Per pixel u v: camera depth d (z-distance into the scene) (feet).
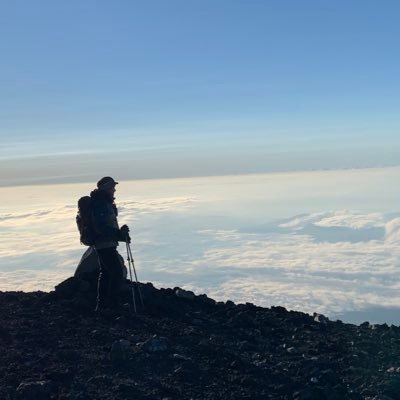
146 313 22.47
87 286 24.32
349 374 16.78
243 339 20.17
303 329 22.63
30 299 23.30
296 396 14.82
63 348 17.25
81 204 21.59
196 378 15.56
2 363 15.70
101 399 13.75
